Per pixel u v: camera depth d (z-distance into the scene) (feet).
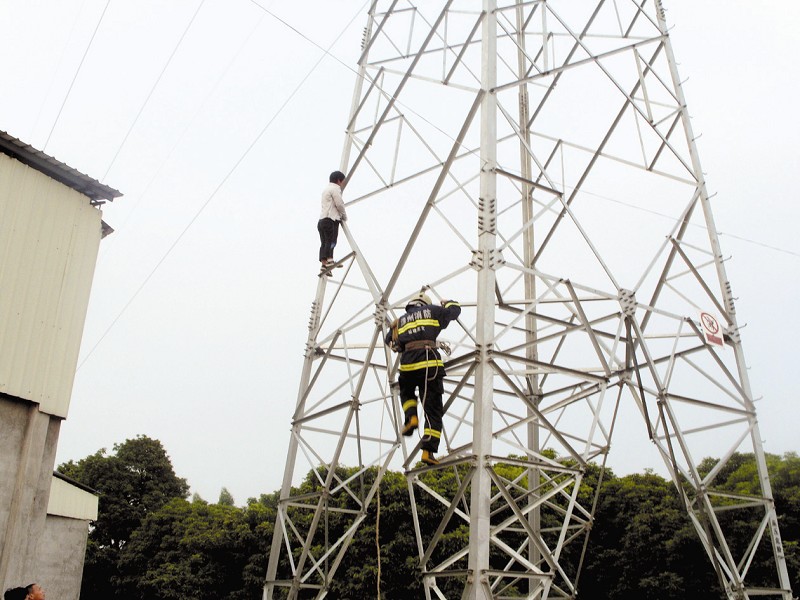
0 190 37.93
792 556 80.69
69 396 39.91
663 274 42.80
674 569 88.38
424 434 32.81
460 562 85.56
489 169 34.35
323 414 41.22
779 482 89.25
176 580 106.42
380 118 43.65
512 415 47.47
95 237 43.14
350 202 44.32
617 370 37.91
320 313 44.45
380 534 89.92
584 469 34.47
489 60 36.86
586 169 47.11
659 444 40.88
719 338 40.65
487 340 31.48
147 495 142.00
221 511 122.42
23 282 38.37
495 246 33.42
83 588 124.36
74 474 142.72
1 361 36.55
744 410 40.81
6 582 34.71
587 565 97.66
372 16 49.49
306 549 39.88
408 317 34.35
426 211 35.96
